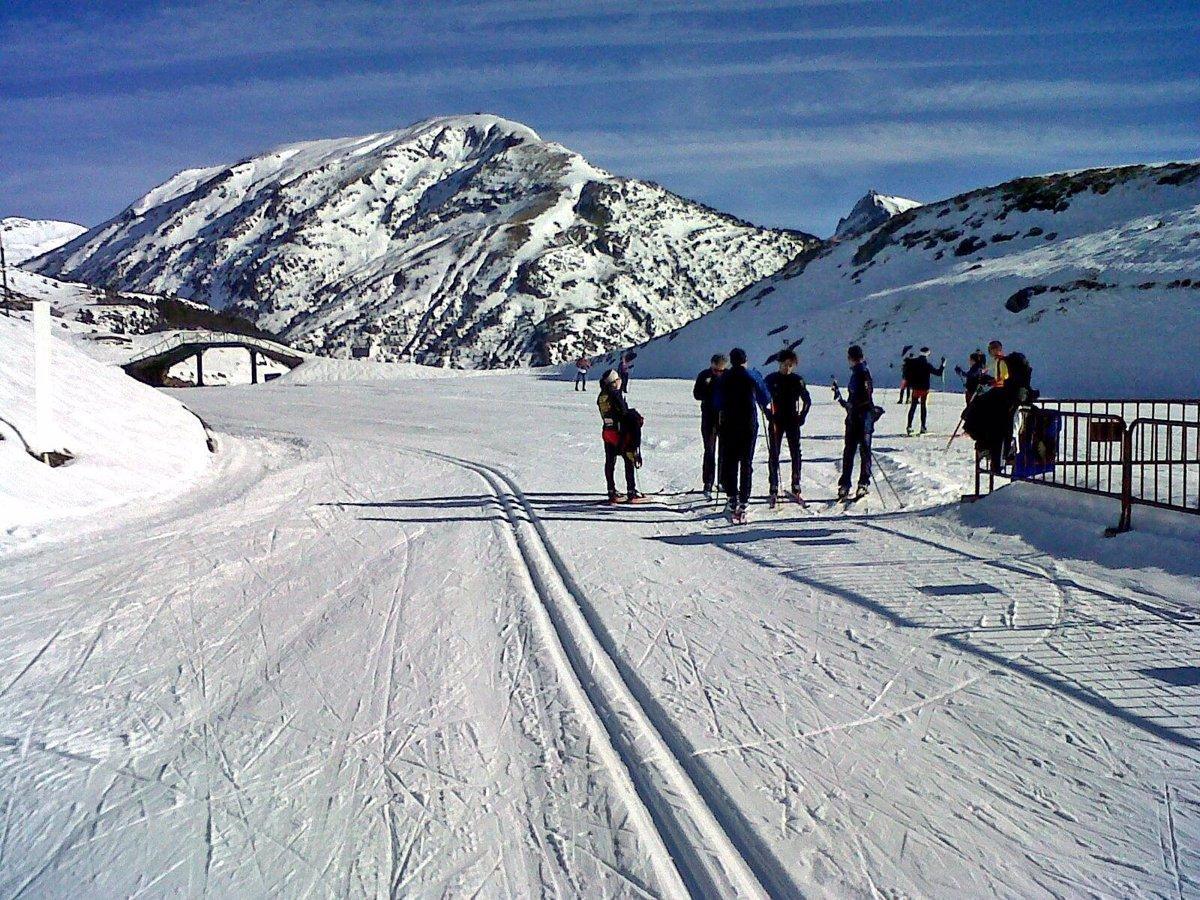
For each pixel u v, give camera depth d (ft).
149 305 505.25
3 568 28.86
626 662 18.11
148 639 21.34
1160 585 21.30
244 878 11.30
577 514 35.09
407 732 15.42
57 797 13.65
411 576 26.55
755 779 13.12
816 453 49.42
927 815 12.09
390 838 12.10
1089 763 13.38
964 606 20.90
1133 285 145.28
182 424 60.70
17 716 16.83
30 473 38.88
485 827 12.29
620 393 36.96
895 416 73.20
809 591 22.82
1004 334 147.43
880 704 15.69
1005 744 14.05
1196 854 11.04
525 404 106.11
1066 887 10.46
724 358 35.40
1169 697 15.47
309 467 55.21
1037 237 188.44
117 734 15.93
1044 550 25.36
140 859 11.84
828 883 10.61
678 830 11.95
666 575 25.09
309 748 14.98
